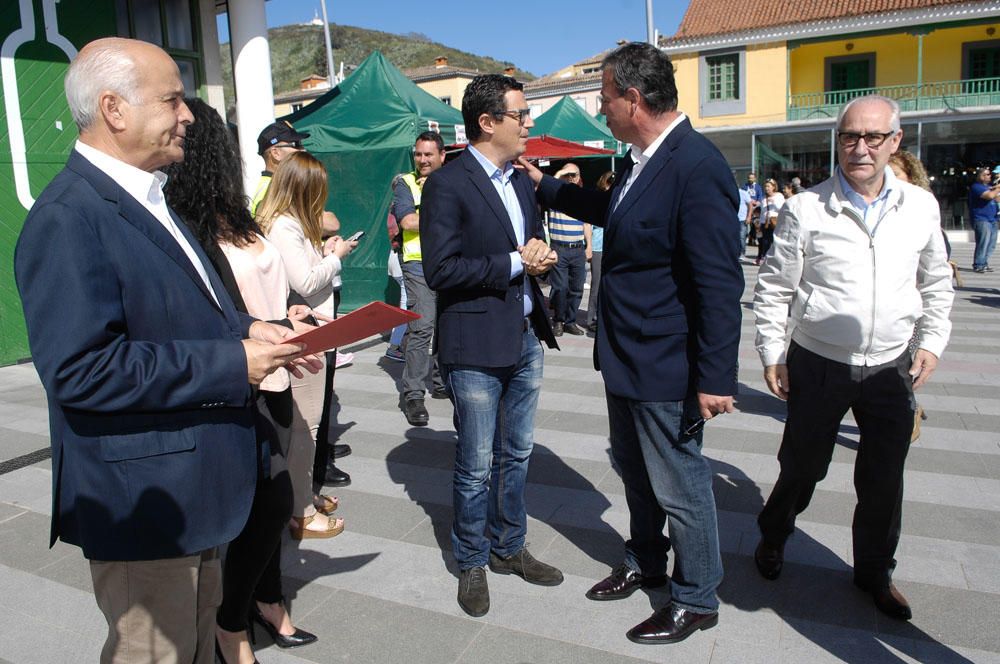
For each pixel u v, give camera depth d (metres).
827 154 25.69
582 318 9.68
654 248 2.64
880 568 2.96
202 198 2.52
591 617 3.01
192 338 1.92
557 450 4.86
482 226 2.98
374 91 9.66
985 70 24.69
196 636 2.08
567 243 8.38
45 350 1.67
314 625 2.99
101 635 2.99
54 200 1.73
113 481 1.80
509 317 3.00
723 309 2.52
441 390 6.15
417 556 3.54
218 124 2.59
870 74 25.84
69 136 7.63
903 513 3.84
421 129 9.26
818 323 2.86
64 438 1.83
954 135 23.73
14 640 2.95
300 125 9.73
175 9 8.60
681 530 2.80
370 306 1.87
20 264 1.71
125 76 1.80
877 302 2.78
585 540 3.65
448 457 4.82
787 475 3.06
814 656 2.73
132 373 1.70
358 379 6.81
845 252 2.80
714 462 4.57
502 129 2.98
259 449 2.41
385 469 4.62
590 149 11.48
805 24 24.92
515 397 3.20
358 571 3.40
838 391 2.87
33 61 7.31
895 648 2.76
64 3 7.49
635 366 2.74
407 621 3.01
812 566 3.35
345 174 9.48
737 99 26.19
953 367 6.76
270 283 2.75
